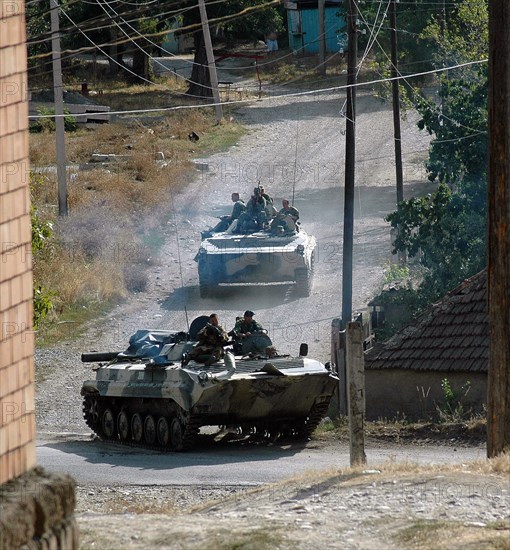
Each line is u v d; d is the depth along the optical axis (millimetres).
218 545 9625
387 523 10555
